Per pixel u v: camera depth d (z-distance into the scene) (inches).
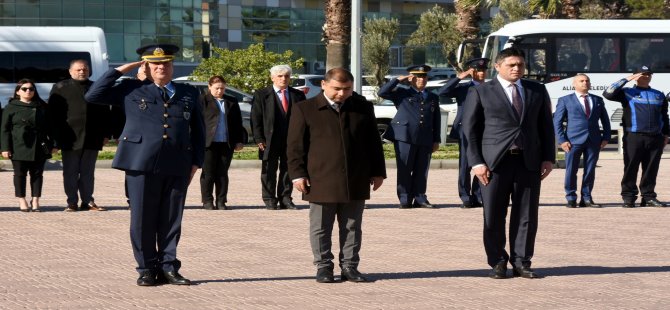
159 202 396.5
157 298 372.5
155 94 393.7
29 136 622.5
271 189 658.2
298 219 606.2
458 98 671.1
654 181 684.1
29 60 1201.4
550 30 1348.4
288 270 433.4
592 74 1346.0
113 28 2134.6
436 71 1911.9
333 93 401.4
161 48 393.1
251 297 374.9
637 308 356.8
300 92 664.4
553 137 417.4
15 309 352.2
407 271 431.5
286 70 656.4
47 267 437.4
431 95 676.1
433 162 982.4
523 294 381.7
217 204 655.1
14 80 1197.7
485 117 414.3
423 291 387.2
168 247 399.5
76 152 627.5
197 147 403.2
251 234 541.0
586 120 674.2
